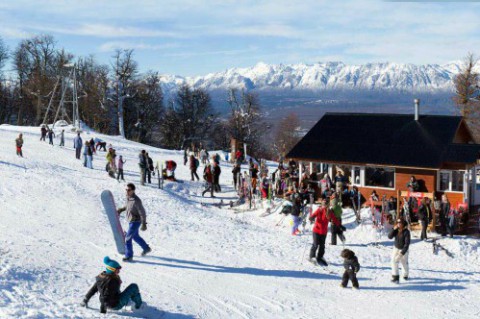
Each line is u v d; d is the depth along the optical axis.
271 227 26.48
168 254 18.25
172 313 12.87
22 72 98.12
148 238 20.31
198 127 97.50
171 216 25.53
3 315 11.02
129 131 92.44
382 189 29.83
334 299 15.37
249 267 17.72
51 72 95.81
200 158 48.00
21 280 13.57
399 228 17.52
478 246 23.16
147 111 92.25
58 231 19.80
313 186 31.25
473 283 18.16
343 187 29.38
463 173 28.44
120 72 85.12
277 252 20.11
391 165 28.94
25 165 34.00
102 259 16.83
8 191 26.12
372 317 14.13
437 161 28.02
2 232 18.72
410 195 26.38
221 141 98.50
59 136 59.25
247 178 31.70
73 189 28.30
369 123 32.91
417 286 17.30
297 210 24.47
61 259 16.14
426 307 15.21
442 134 30.16
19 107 100.88
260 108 95.50
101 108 89.19
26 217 21.58
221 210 30.08
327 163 30.80
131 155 50.22
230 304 14.12
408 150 29.61
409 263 20.91
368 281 17.48
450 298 16.22
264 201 29.86
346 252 16.38
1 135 55.47
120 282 12.19
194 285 15.27
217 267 17.30
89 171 35.56
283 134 109.25
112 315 12.02
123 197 28.28
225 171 43.91
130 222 16.89
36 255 16.09
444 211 24.66
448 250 22.83
